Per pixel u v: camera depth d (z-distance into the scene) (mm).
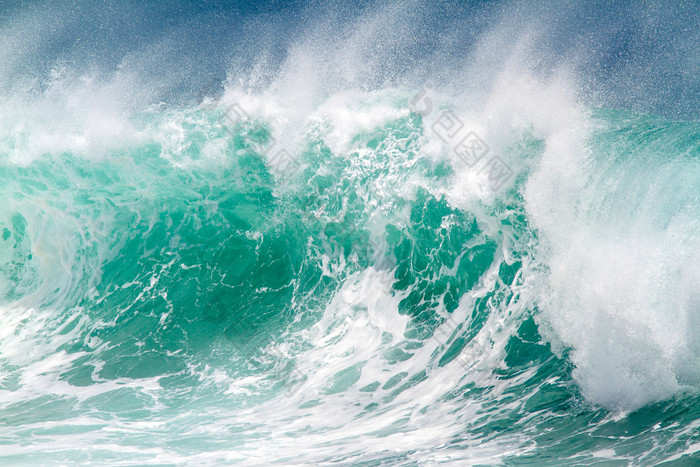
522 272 7148
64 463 5258
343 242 8898
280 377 7156
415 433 5734
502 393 6227
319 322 8266
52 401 6844
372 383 6816
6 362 8023
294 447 5566
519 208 7434
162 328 8492
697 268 5840
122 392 7027
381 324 7875
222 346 8000
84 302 9305
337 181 9164
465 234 7812
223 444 5668
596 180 7004
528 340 6656
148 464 5250
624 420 5441
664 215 6348
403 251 8344
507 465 4914
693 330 5648
